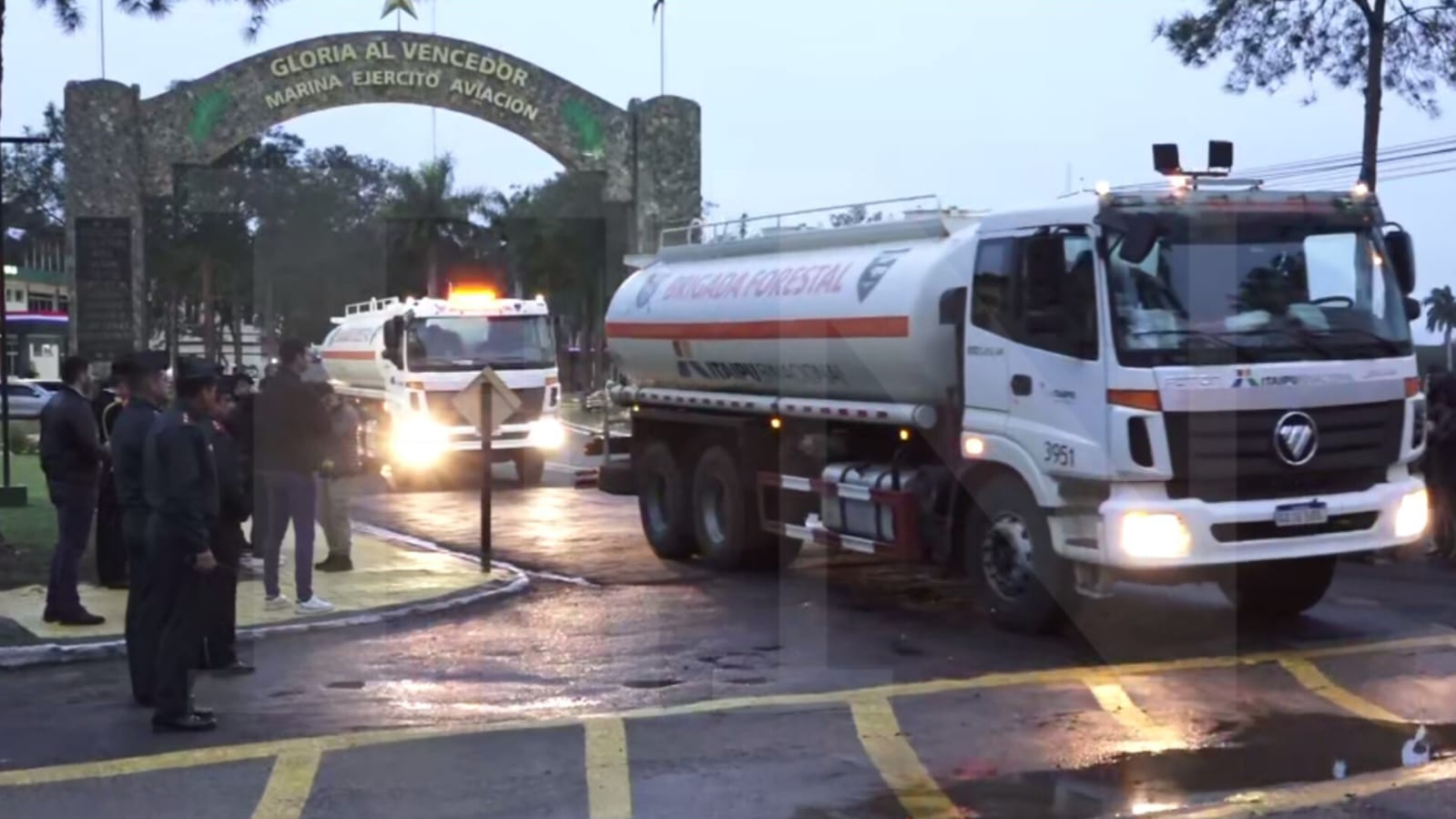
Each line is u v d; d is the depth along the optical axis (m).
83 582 12.84
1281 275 9.90
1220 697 8.59
